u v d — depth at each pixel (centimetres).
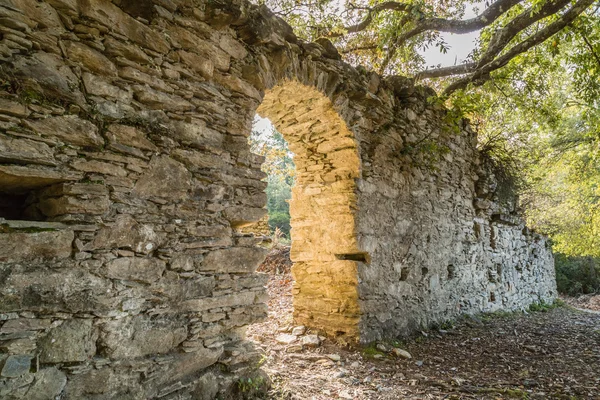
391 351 487
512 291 956
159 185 289
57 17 247
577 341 621
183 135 309
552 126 746
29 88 229
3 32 222
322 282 528
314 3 650
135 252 271
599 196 1184
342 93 486
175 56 310
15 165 225
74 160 247
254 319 343
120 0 275
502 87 710
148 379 267
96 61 261
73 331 236
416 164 623
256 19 368
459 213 747
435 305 646
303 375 395
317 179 549
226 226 334
